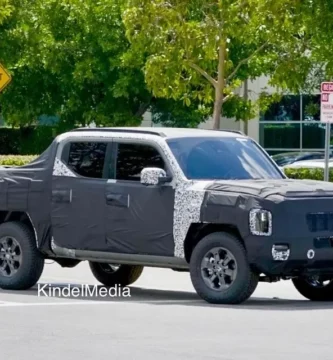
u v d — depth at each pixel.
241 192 18.44
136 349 13.62
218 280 18.64
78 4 50.31
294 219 18.28
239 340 14.42
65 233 20.23
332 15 32.69
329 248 18.66
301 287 20.05
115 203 19.62
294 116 64.44
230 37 34.94
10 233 20.81
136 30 32.16
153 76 32.44
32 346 13.84
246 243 18.22
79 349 13.62
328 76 34.97
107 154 19.97
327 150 29.00
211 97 34.03
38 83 53.38
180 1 31.77
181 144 19.58
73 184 20.14
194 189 18.86
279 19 31.77
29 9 47.75
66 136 20.47
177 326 15.77
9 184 20.89
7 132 59.38
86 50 50.97
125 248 19.61
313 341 14.38
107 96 52.06
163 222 19.14
